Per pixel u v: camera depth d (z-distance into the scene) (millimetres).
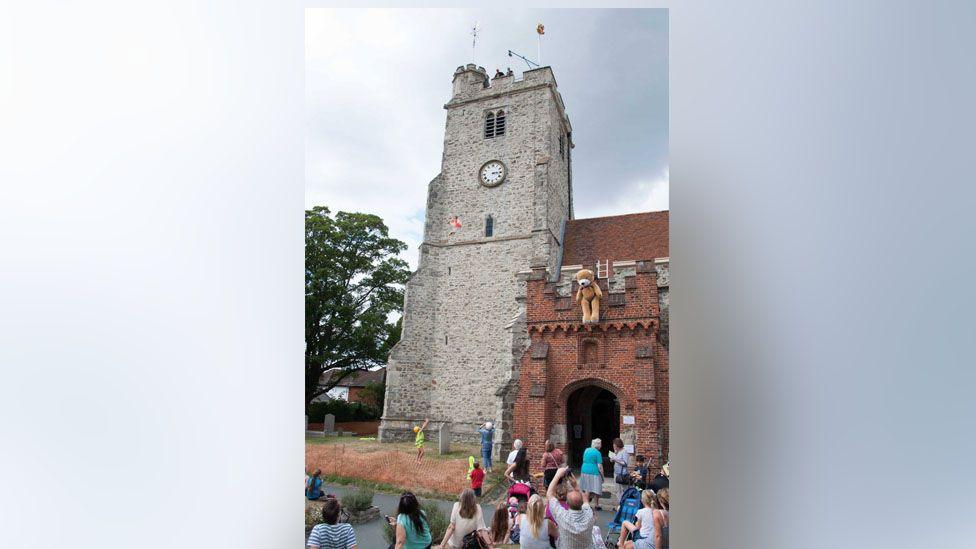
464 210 23438
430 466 14398
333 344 27344
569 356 15312
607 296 15109
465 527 6465
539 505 6488
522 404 15406
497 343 21391
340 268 27641
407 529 6309
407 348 21750
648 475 12383
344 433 24109
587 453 10953
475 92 24547
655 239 21969
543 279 15867
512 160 23188
